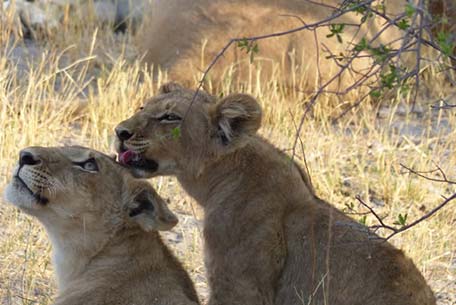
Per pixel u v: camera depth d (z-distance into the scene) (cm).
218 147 985
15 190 919
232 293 948
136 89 1689
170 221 902
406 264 938
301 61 1731
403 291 918
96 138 1528
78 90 1686
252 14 1761
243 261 948
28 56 1862
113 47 1964
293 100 1719
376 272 925
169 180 1400
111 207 926
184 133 987
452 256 1242
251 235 952
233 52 1745
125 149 985
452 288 1164
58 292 970
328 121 1700
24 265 1113
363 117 1661
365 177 1463
